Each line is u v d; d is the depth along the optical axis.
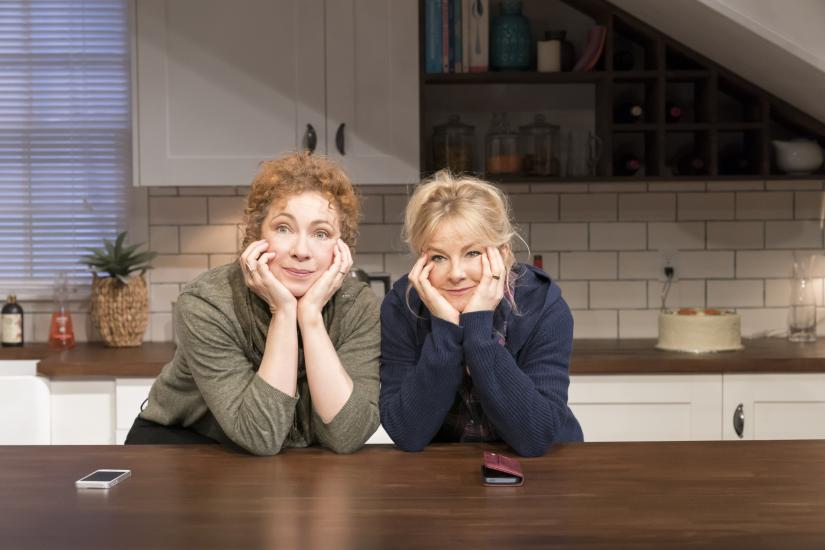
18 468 1.71
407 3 3.66
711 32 3.42
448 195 1.86
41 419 3.30
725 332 3.53
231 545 1.27
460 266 1.86
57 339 3.80
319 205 1.84
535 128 3.77
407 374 1.94
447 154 3.76
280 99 3.66
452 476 1.64
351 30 3.66
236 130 3.66
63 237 4.13
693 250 4.04
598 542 1.28
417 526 1.35
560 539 1.29
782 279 4.04
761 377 3.37
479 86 4.01
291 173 1.85
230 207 4.04
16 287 4.11
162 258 4.05
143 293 3.84
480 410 1.99
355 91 3.67
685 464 1.71
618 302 4.05
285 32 3.65
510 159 3.75
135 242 4.05
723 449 1.84
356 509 1.44
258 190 1.85
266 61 3.65
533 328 1.96
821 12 3.20
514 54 3.76
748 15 3.19
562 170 3.85
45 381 3.34
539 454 1.80
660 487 1.55
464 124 3.80
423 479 1.62
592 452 1.82
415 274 1.88
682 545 1.27
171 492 1.54
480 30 3.72
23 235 4.13
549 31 3.81
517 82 3.81
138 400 3.40
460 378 1.86
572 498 1.49
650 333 4.05
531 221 4.03
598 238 4.04
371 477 1.63
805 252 4.03
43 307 4.08
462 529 1.34
